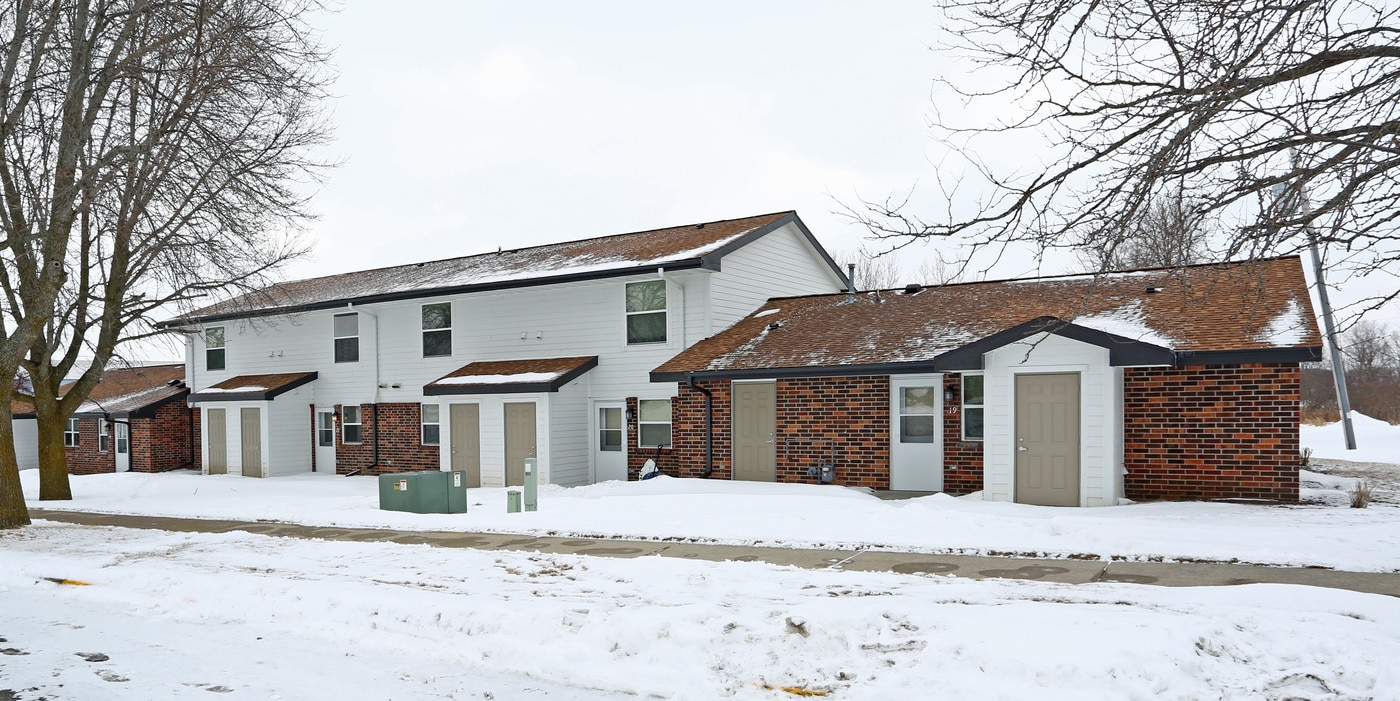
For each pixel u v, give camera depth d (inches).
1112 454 547.2
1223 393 561.6
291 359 1088.8
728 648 247.6
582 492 723.4
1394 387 1871.3
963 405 662.5
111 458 1241.4
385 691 235.5
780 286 940.6
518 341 906.1
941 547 418.0
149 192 640.4
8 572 427.5
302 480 967.0
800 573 368.2
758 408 748.6
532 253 1025.5
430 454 957.8
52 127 621.9
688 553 430.9
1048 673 215.9
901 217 278.7
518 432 840.9
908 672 223.1
